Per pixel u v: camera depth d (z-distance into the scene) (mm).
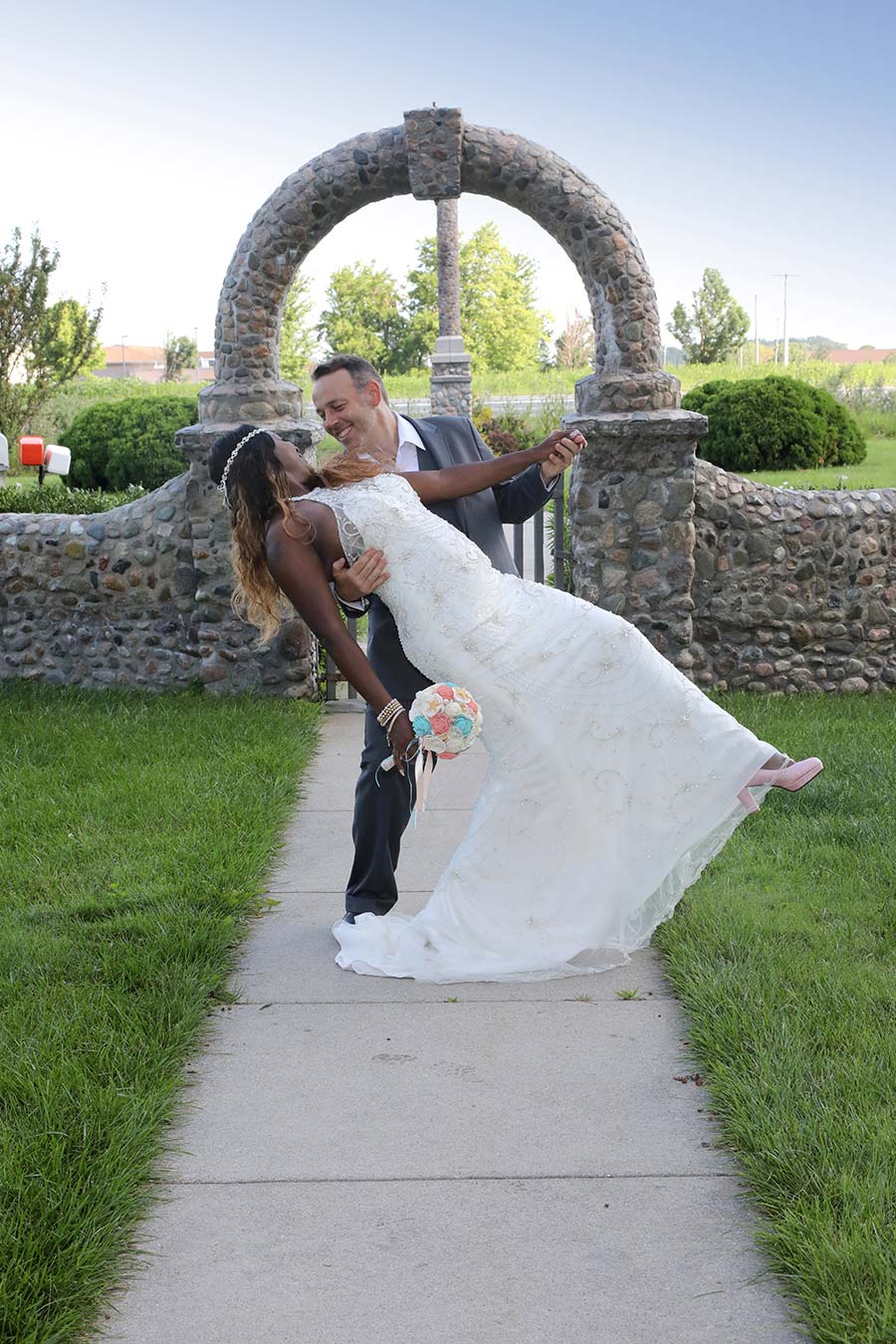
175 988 3607
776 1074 2959
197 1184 2684
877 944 3885
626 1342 2133
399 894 4648
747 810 3781
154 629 8414
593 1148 2805
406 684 4090
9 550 8422
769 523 8094
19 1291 2160
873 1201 2377
